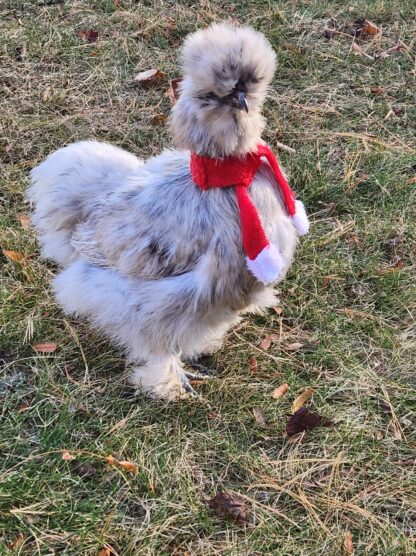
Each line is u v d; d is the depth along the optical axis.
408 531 0.73
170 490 0.76
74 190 0.84
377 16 1.47
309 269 1.00
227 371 0.89
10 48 1.34
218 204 0.73
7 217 1.05
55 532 0.71
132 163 0.85
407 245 1.04
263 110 1.25
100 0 1.45
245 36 0.68
